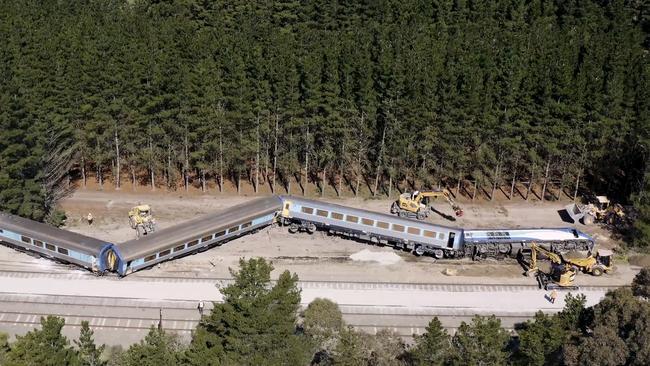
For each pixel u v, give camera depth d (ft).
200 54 329.11
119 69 307.17
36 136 288.10
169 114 312.71
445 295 262.67
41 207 296.30
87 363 178.50
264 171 353.72
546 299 262.67
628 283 274.98
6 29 346.74
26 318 239.30
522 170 352.90
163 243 263.90
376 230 289.94
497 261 288.71
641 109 314.14
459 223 318.45
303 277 269.44
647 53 376.48
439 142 319.88
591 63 329.93
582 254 293.43
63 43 326.24
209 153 328.29
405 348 215.51
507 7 447.83
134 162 330.54
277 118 319.06
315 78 308.60
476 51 350.43
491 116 313.12
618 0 440.04
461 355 170.91
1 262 271.90
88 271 268.00
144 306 247.91
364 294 260.62
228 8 449.06
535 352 180.75
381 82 312.91
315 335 204.74
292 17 442.91
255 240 296.51
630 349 172.86
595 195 348.59
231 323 173.06
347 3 437.99
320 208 294.25
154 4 457.27
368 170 352.08
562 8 457.68
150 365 167.63
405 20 440.04
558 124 313.73
